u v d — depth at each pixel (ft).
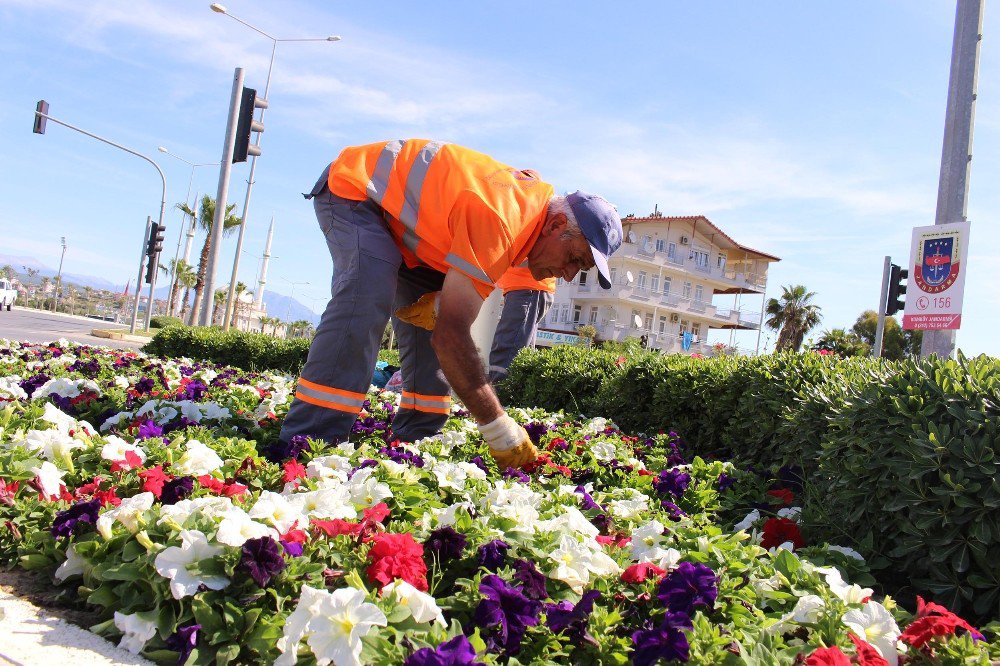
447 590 6.91
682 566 6.45
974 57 27.48
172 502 7.45
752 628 6.22
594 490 11.76
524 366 25.88
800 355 15.56
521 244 10.32
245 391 16.70
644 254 180.14
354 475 8.71
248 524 6.26
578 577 6.71
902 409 9.33
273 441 12.14
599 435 16.30
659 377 19.42
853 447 10.14
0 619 5.78
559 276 11.20
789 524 9.64
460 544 6.97
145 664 5.40
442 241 10.36
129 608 5.85
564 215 10.50
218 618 5.65
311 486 8.37
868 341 178.40
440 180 10.62
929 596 8.89
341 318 11.05
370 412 16.29
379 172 11.23
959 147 27.48
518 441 10.09
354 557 6.68
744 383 16.28
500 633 5.80
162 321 159.63
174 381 19.13
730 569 7.28
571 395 22.63
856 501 9.71
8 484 7.54
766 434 14.71
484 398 9.80
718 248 200.54
